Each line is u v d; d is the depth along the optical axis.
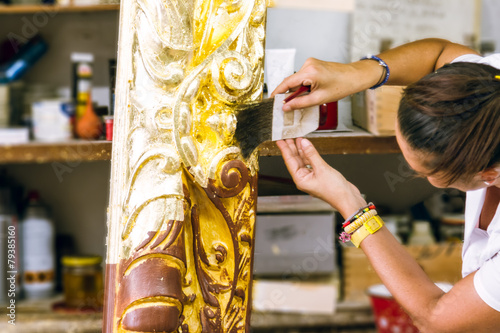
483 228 1.02
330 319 1.82
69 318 1.76
